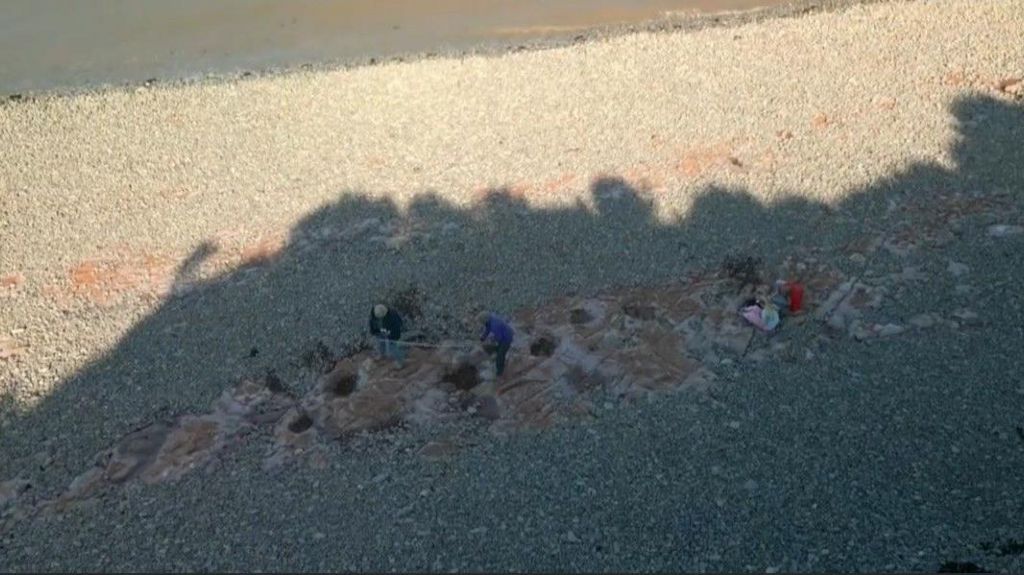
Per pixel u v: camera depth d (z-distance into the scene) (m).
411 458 16.66
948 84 25.28
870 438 16.23
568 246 21.20
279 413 17.88
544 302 19.88
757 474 15.79
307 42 30.34
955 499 14.99
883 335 18.34
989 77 25.41
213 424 17.75
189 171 24.41
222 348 19.34
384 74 27.69
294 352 19.14
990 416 16.39
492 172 23.61
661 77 26.70
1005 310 18.61
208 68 29.17
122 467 17.00
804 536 14.66
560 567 14.58
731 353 18.33
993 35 27.14
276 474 16.58
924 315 18.72
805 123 24.34
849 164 22.81
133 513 16.08
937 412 16.59
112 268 21.66
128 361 19.23
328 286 20.64
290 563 14.98
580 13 31.16
